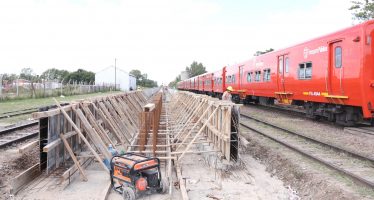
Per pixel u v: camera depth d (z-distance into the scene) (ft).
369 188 18.97
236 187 22.48
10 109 66.18
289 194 20.95
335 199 18.20
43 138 23.73
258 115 59.57
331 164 23.34
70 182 22.75
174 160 27.25
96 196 20.31
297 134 35.96
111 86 232.94
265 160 28.96
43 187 21.62
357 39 35.14
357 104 35.76
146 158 20.81
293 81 52.47
